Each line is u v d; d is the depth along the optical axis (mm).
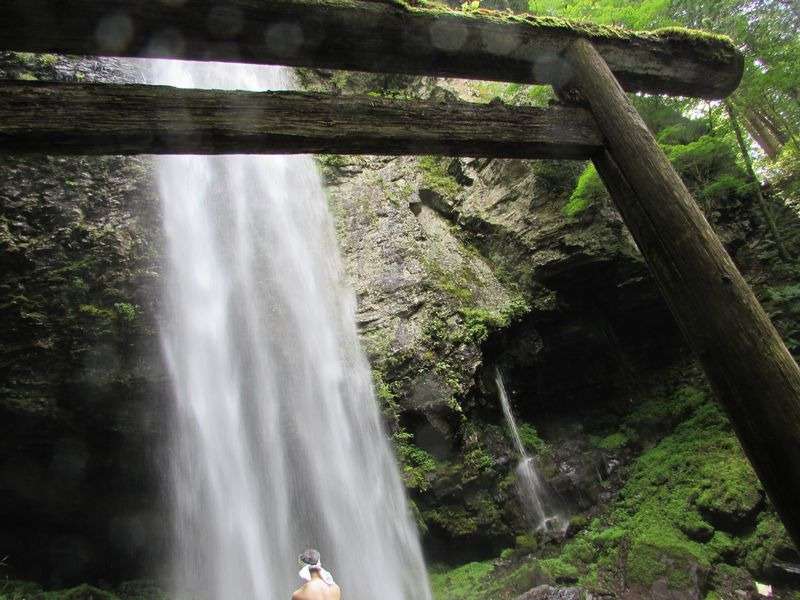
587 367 9516
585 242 8750
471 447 7965
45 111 2348
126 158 8305
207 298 8141
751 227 10250
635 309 9383
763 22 9469
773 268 9555
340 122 2797
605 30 3475
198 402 7484
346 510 7625
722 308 2580
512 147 3088
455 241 10102
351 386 8180
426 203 10953
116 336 7035
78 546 7363
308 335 8734
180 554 7477
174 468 7355
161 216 8172
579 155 3246
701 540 6617
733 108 10016
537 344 9039
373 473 7691
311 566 4152
